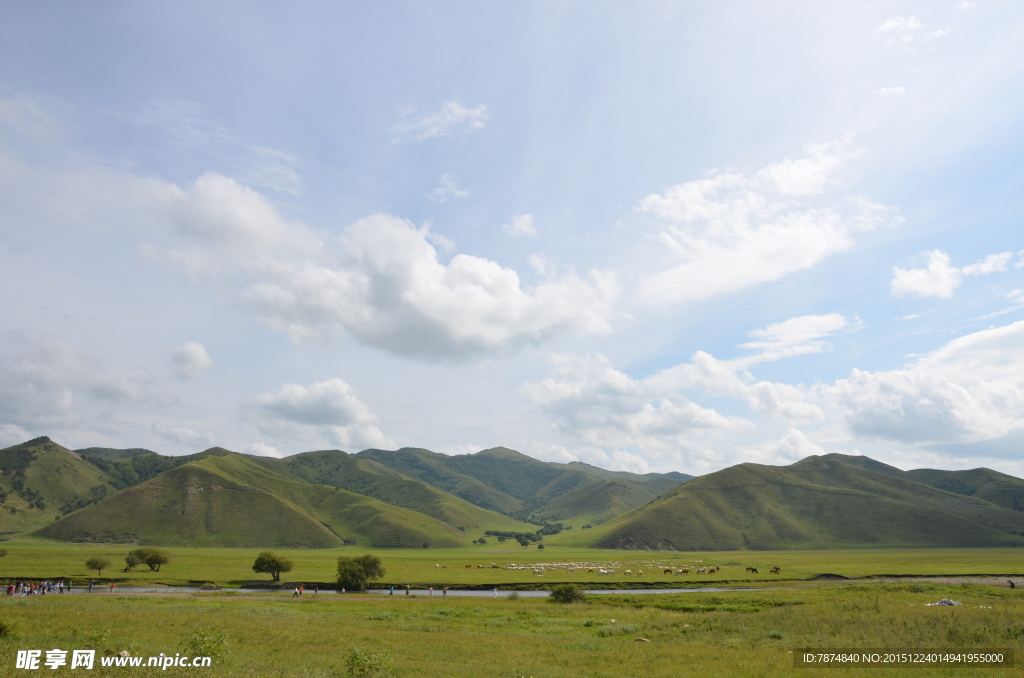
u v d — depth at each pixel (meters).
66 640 29.23
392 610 69.06
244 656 29.88
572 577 134.38
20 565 131.38
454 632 49.53
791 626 49.47
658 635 49.88
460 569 159.50
